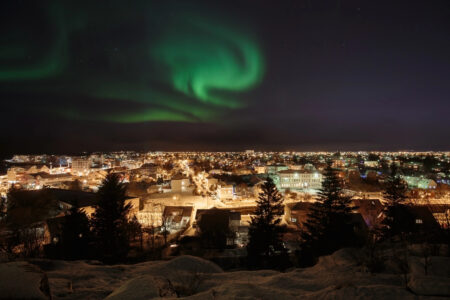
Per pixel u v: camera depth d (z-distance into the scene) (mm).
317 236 23906
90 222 27812
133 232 36812
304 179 105250
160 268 10828
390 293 7043
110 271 10891
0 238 28609
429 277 7527
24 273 6562
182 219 54281
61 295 8039
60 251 24031
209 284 8930
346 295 7035
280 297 7230
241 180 119812
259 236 25766
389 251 12344
